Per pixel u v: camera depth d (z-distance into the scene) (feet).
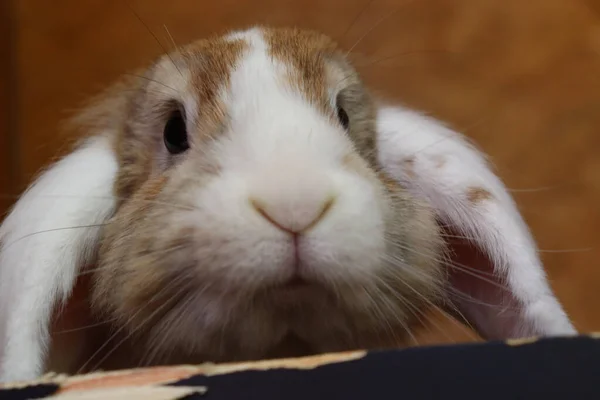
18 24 1.34
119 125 0.95
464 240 0.92
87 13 1.34
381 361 0.59
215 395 0.57
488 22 1.34
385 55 1.32
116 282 0.81
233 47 0.88
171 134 0.86
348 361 0.59
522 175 1.34
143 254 0.77
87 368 0.88
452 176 0.91
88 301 0.87
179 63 0.89
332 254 0.71
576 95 1.34
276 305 0.74
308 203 0.70
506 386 0.56
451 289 0.91
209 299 0.74
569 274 1.32
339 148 0.77
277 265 0.70
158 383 0.59
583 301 1.32
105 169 0.89
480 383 0.57
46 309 0.81
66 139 1.03
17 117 1.34
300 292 0.73
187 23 1.33
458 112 1.33
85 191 0.86
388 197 0.81
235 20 1.33
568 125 1.34
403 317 0.82
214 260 0.71
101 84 1.28
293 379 0.58
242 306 0.73
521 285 0.86
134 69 1.13
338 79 0.89
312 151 0.74
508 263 0.87
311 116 0.78
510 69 1.34
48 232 0.83
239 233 0.70
